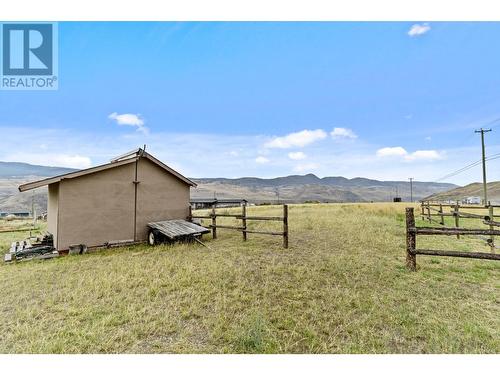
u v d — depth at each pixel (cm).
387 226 1279
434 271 586
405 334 336
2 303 452
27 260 790
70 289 509
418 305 416
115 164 995
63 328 358
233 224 1508
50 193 1062
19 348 318
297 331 345
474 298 443
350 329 346
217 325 355
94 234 948
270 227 1324
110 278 555
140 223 1068
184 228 1007
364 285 502
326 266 630
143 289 499
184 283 524
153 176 1114
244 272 589
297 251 798
